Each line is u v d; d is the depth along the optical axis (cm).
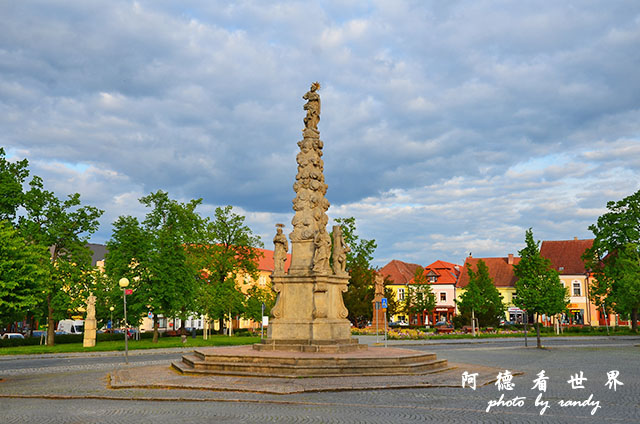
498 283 9462
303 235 2377
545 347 3928
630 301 5600
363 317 6556
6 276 2809
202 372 1928
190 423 1142
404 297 8950
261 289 6631
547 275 4719
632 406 1360
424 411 1270
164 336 6100
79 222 4894
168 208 5622
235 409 1313
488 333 5647
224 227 6488
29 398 1571
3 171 4494
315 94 2539
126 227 5228
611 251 6166
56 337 5184
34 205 4578
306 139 2506
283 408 1321
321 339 2206
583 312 8569
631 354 3231
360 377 1830
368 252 6378
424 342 4481
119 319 6100
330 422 1142
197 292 5225
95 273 5750
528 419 1178
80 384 1855
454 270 10831
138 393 1584
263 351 2178
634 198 6038
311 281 2284
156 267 4941
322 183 2478
